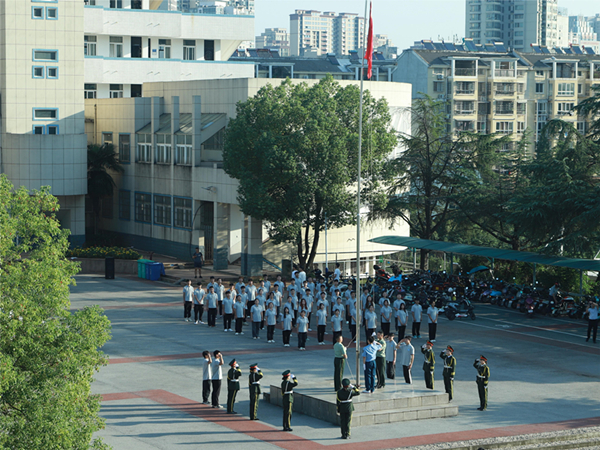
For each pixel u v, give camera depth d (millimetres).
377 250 63406
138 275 56781
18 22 65125
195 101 62312
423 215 64125
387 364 28656
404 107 61625
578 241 39969
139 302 46406
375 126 51438
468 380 29844
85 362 17688
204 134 62312
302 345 34312
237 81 61094
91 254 59344
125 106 72125
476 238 67438
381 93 62469
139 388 27781
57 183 65250
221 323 40375
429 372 26938
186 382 28719
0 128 65312
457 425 24172
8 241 17797
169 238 67062
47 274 17703
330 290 40469
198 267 54906
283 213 50500
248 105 50938
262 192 49125
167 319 41156
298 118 49375
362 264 62625
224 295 39531
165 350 33938
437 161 58656
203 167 61438
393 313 36719
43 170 64750
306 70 141125
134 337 36500
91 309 18312
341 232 61062
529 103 132250
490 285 47500
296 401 25578
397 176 57719
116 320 40656
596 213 38719
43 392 16422
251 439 22344
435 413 25094
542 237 43750
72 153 65750
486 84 126875
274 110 49125
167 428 23266
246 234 58531
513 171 54781
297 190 49125
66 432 15938
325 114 49656
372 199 52281
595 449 22531
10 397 16047
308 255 59531
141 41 87625
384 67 146375
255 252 56031
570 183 41125
